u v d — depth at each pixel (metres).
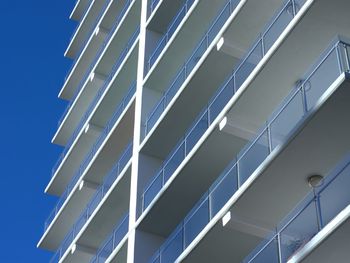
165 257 23.16
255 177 19.48
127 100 30.81
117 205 28.08
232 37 24.42
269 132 20.31
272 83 21.56
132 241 24.58
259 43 23.47
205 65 24.69
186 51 27.64
